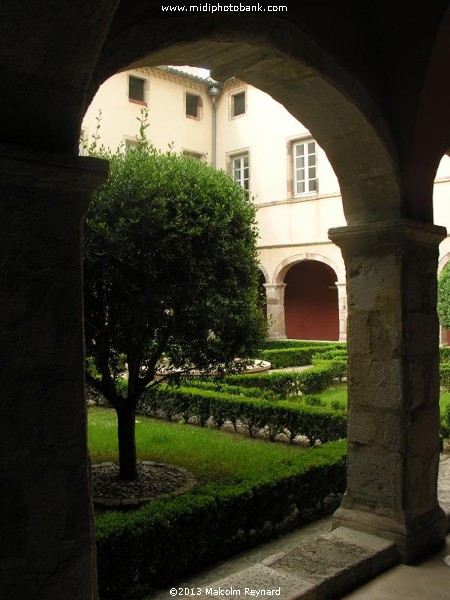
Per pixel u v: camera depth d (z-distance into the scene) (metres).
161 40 2.22
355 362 3.82
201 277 4.85
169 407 8.37
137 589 3.45
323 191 17.19
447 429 6.59
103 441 6.84
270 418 7.20
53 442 1.81
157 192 4.73
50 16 1.59
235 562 3.85
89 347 4.86
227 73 2.99
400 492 3.57
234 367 5.68
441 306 12.59
